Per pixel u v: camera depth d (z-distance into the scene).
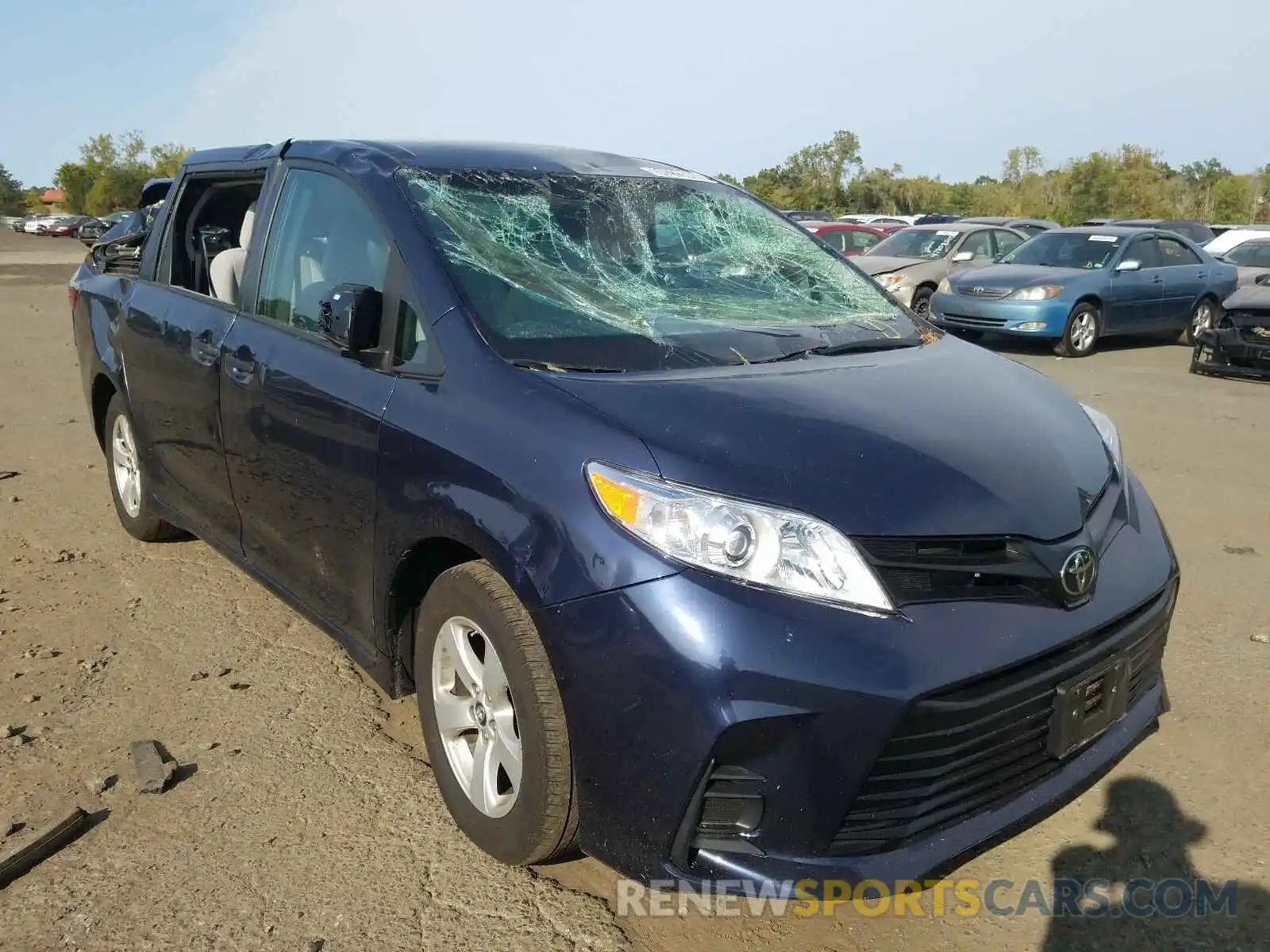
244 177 4.02
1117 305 12.48
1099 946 2.41
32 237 56.91
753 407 2.48
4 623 4.02
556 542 2.30
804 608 2.13
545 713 2.35
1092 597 2.44
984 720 2.22
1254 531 5.33
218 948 2.35
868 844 2.21
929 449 2.45
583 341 2.81
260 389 3.38
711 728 2.10
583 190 3.54
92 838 2.74
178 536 4.96
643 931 2.43
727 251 3.63
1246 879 2.64
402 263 2.99
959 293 12.78
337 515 3.04
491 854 2.61
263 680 3.60
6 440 7.10
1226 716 3.41
